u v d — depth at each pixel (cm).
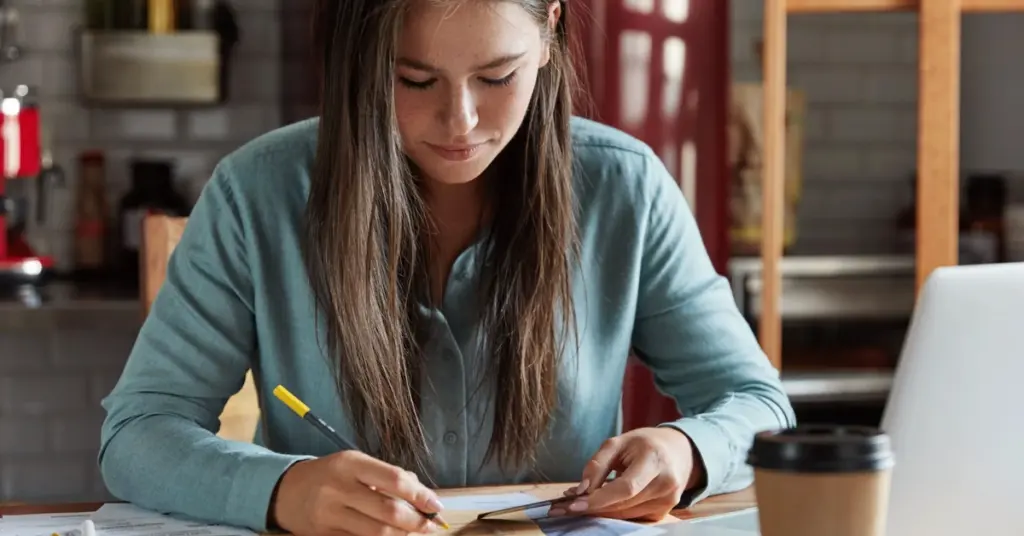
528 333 160
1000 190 367
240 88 375
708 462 145
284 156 164
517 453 163
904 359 116
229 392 163
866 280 345
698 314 171
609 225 171
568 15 158
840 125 407
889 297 346
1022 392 113
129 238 356
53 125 370
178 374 156
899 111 408
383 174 148
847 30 407
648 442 141
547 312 161
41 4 369
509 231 161
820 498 100
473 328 163
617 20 293
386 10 138
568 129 161
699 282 174
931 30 302
